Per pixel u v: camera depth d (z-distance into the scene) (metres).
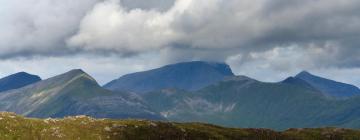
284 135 102.50
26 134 55.75
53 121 65.12
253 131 98.88
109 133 69.25
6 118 58.00
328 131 113.25
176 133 79.62
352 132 114.56
